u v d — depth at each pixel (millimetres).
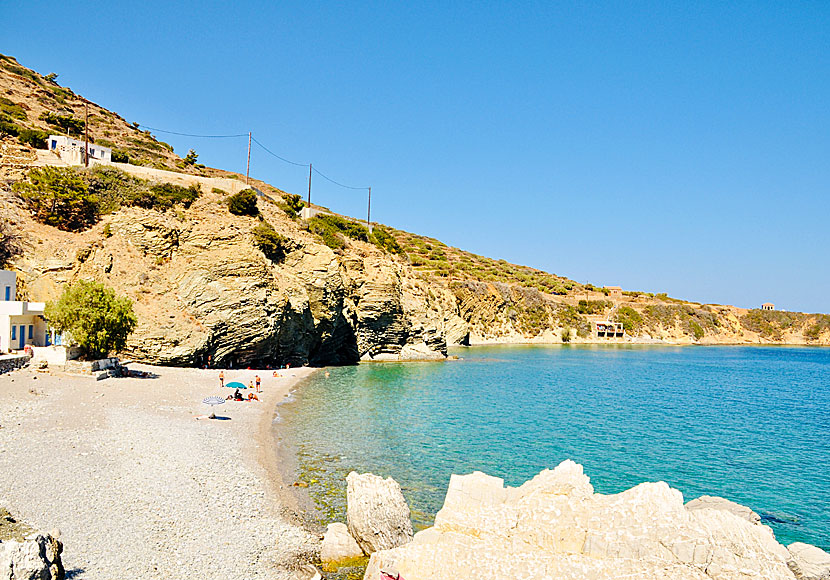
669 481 28719
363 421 38625
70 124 103375
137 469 23250
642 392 63625
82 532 17141
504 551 15344
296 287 66375
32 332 44000
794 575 13781
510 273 181625
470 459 30344
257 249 65125
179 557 16469
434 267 148875
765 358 126438
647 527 14617
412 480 26172
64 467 22281
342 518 21062
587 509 15438
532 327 146000
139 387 40344
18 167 63531
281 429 34531
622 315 166000
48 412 29844
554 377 73625
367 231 109688
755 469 31562
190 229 61906
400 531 18062
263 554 17484
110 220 58812
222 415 36062
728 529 14164
